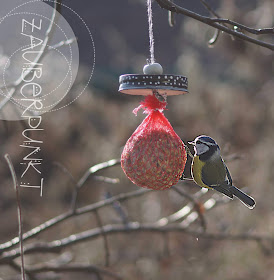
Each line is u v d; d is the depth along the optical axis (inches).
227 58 784.3
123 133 710.5
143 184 192.4
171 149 190.4
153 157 187.9
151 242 534.3
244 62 729.6
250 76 738.8
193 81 760.3
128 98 772.6
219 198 358.0
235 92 738.2
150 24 191.8
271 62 711.7
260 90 729.6
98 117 721.0
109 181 277.1
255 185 565.3
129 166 191.8
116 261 513.7
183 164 196.1
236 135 699.4
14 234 613.3
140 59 907.4
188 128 740.7
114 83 828.0
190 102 745.6
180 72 781.9
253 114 705.6
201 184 205.3
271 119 690.8
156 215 595.2
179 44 940.0
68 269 289.3
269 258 503.5
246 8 692.1
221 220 528.7
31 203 636.1
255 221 528.7
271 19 657.6
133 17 1163.3
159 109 197.0
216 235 360.2
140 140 192.1
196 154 204.5
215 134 712.4
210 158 201.6
